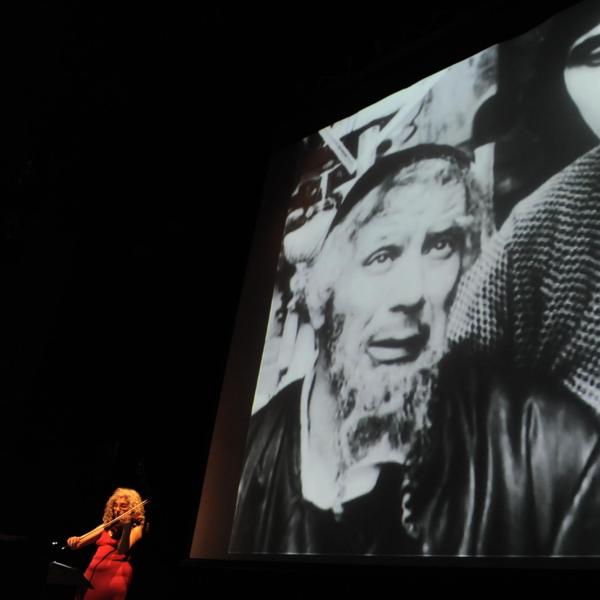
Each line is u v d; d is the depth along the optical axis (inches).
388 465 113.0
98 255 193.2
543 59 121.3
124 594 134.6
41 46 168.4
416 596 112.5
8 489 161.9
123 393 185.2
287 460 129.3
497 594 102.8
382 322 124.5
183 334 183.6
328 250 143.2
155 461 175.5
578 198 105.6
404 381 116.5
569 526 90.0
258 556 125.6
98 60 174.4
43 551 99.1
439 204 125.7
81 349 184.2
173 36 171.6
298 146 166.9
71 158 186.2
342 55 168.4
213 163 192.9
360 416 120.6
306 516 121.3
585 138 108.8
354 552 111.4
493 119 124.0
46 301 181.6
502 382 103.7
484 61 131.3
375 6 157.1
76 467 173.8
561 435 94.7
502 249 112.0
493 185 118.0
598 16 116.3
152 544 166.2
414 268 124.1
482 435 103.1
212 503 142.6
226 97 183.9
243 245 181.9
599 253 99.7
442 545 101.5
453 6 150.9
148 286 192.2
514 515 95.6
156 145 195.0
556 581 89.7
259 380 142.6
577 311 99.1
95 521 168.7
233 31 169.2
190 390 177.0
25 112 175.2
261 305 155.5
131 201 197.8
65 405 178.7
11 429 170.1
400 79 149.9
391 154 140.7
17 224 178.7
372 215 137.5
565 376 97.1
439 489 105.0
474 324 110.9
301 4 160.9
